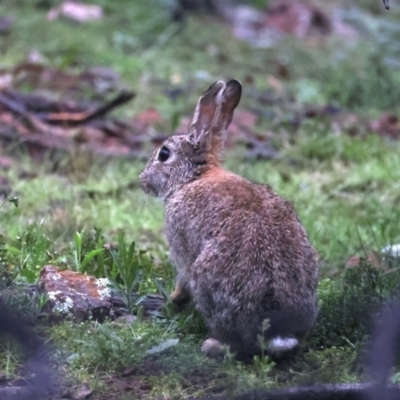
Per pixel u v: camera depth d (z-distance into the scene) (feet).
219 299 27.17
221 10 85.87
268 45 78.64
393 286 31.96
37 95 57.62
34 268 32.30
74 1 82.02
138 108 60.80
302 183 49.26
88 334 28.71
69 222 40.04
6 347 27.66
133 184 47.26
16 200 33.27
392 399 25.32
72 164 49.78
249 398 24.93
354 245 39.93
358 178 50.26
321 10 89.45
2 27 73.41
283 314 26.73
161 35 77.25
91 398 25.62
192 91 65.72
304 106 64.64
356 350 27.86
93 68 67.26
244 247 27.12
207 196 28.63
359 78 69.10
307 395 25.12
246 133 57.52
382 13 93.25
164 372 26.99
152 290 32.35
